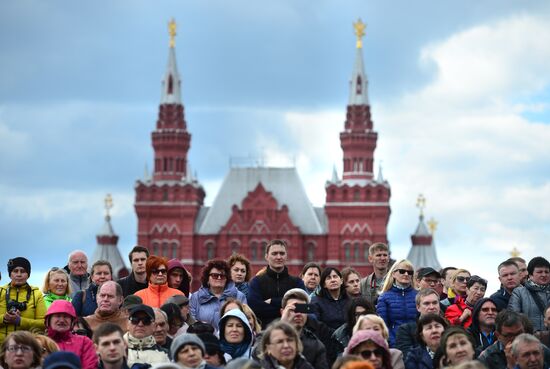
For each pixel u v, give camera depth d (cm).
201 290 5866
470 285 5828
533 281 5816
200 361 4606
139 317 4975
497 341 5241
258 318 5856
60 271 5844
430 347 5159
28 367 4631
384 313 5684
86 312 5781
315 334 5250
